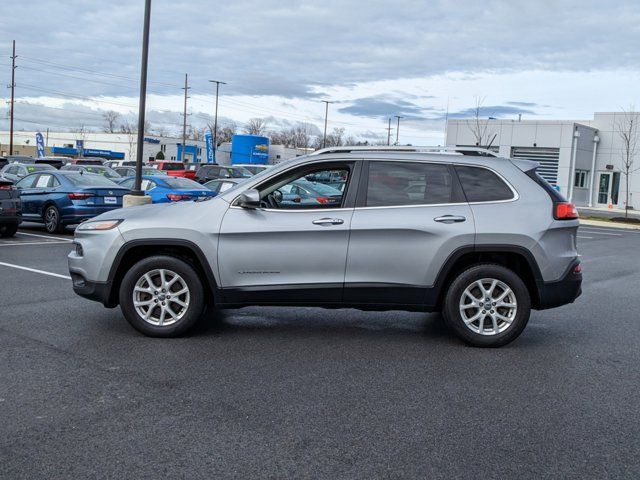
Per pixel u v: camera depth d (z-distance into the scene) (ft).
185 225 19.99
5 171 82.89
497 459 12.32
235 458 12.14
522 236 19.63
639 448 12.92
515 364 18.58
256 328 22.26
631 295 30.68
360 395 15.69
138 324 20.36
